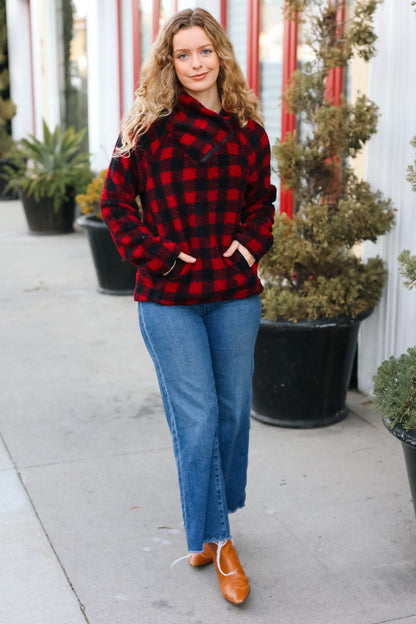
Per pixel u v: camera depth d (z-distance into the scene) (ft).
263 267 11.87
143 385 14.23
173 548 8.87
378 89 11.89
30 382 14.35
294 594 8.00
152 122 7.18
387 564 8.53
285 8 11.89
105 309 19.52
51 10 34.73
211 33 7.20
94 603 7.86
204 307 7.56
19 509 9.73
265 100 17.57
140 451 11.42
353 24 11.35
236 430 8.06
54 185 28.60
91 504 9.86
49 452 11.38
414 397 8.15
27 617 7.64
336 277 11.85
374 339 12.85
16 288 21.72
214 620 7.59
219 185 7.29
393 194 11.84
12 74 43.75
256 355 11.93
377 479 10.49
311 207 11.41
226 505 7.99
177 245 7.26
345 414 12.51
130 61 27.04
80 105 32.68
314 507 9.76
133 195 7.51
